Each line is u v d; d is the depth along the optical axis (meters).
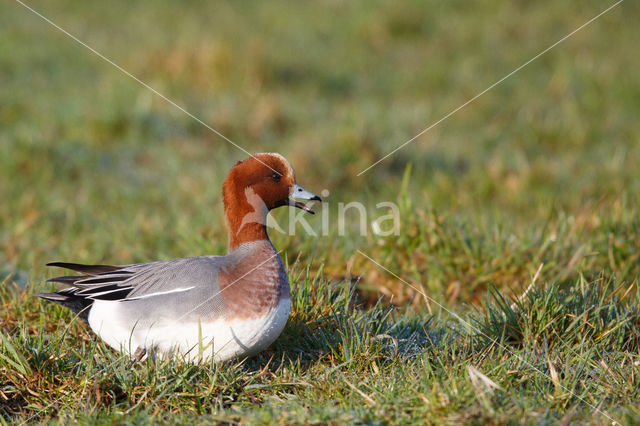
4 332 7.41
